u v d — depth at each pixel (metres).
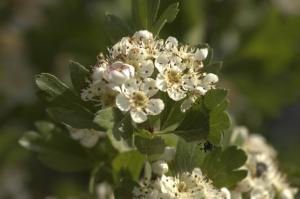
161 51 0.29
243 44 0.52
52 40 0.53
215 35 0.51
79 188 0.53
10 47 0.54
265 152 0.36
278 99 0.52
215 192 0.29
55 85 0.29
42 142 0.34
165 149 0.30
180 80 0.29
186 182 0.29
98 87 0.29
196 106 0.29
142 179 0.32
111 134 0.29
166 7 0.32
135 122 0.28
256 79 0.52
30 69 0.53
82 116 0.29
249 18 0.52
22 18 0.54
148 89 0.28
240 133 0.35
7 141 0.53
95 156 0.34
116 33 0.31
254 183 0.33
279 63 0.52
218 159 0.30
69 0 0.54
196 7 0.47
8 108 0.52
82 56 0.53
